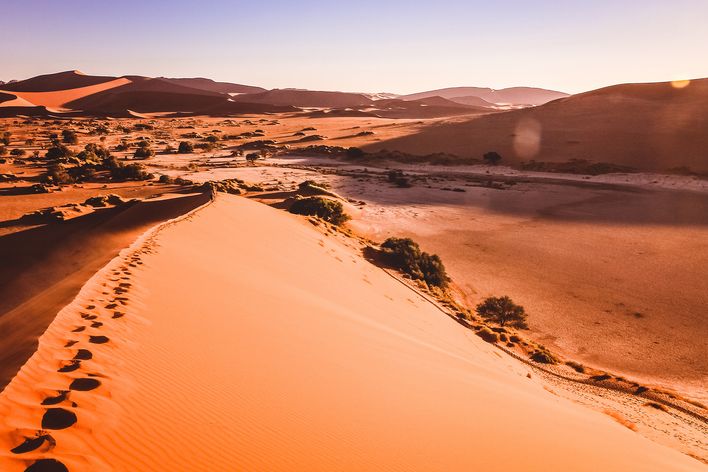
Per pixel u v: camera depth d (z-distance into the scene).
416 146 125.38
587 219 60.22
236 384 6.99
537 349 26.16
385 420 7.25
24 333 7.09
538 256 45.28
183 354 7.55
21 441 4.26
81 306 8.54
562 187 82.12
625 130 122.75
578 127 132.62
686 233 53.31
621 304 34.62
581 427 10.06
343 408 7.28
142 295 10.16
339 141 137.00
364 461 5.84
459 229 54.47
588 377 23.09
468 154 115.00
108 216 34.53
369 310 18.48
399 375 9.87
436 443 6.86
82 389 5.45
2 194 54.69
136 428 5.02
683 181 83.81
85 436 4.61
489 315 30.81
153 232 19.58
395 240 39.00
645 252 46.53
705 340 29.33
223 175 83.12
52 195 54.31
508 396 10.88
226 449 5.18
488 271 41.19
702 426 18.25
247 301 12.36
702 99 145.62
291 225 33.38
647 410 18.75
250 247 22.30
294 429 6.12
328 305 15.82
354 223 53.78
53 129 156.12
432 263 36.50
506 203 69.19
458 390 9.96
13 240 28.69
